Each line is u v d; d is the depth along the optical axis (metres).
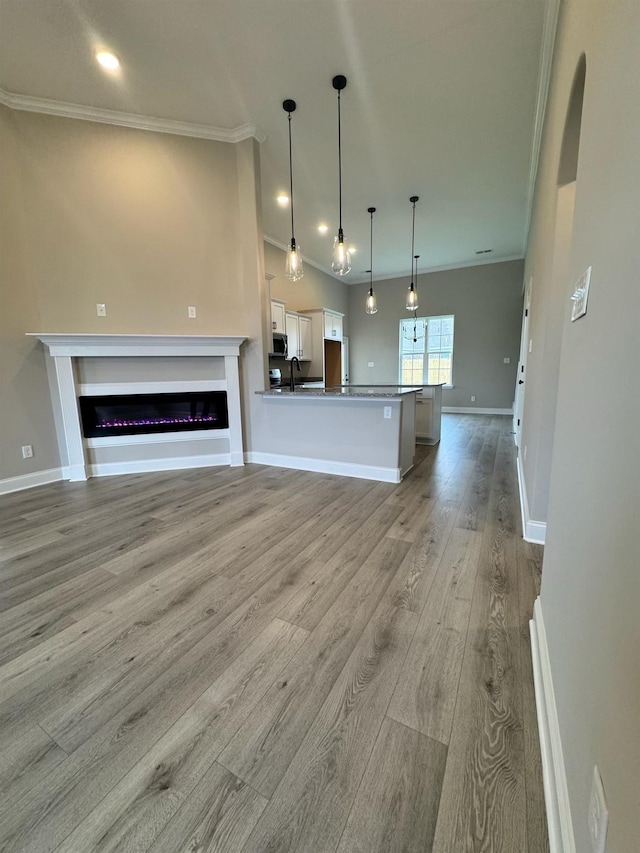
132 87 3.03
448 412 8.48
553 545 1.28
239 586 1.89
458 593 1.81
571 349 1.18
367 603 1.74
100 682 1.33
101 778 1.02
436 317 8.47
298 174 4.29
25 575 2.00
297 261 3.38
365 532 2.47
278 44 2.58
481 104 3.16
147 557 2.18
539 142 3.49
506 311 7.76
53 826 0.91
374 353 9.22
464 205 5.09
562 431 1.25
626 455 0.64
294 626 1.60
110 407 3.87
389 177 4.37
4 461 3.35
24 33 2.49
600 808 0.63
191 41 2.56
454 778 1.00
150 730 1.15
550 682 1.13
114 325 3.68
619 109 0.78
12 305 3.34
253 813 0.93
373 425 3.58
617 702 0.59
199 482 3.59
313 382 7.43
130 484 3.55
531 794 0.96
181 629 1.59
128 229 3.62
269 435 4.17
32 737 1.13
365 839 0.88
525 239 6.21
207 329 3.95
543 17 2.34
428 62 2.73
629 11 0.74
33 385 3.51
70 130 3.37
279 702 1.24
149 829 0.90
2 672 1.38
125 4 2.28
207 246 3.84
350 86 2.98
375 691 1.28
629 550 0.59
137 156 3.55
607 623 0.67
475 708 1.21
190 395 4.06
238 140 3.68
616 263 0.75
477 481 3.54
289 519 2.69
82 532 2.52
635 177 0.66
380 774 1.02
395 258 7.55
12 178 3.26
